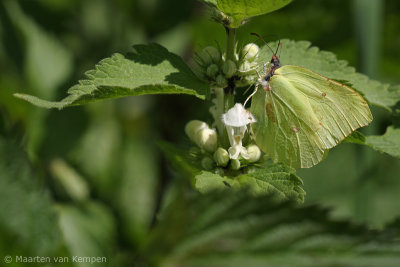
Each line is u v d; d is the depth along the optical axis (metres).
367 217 0.56
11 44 0.59
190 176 0.49
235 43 0.49
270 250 0.43
